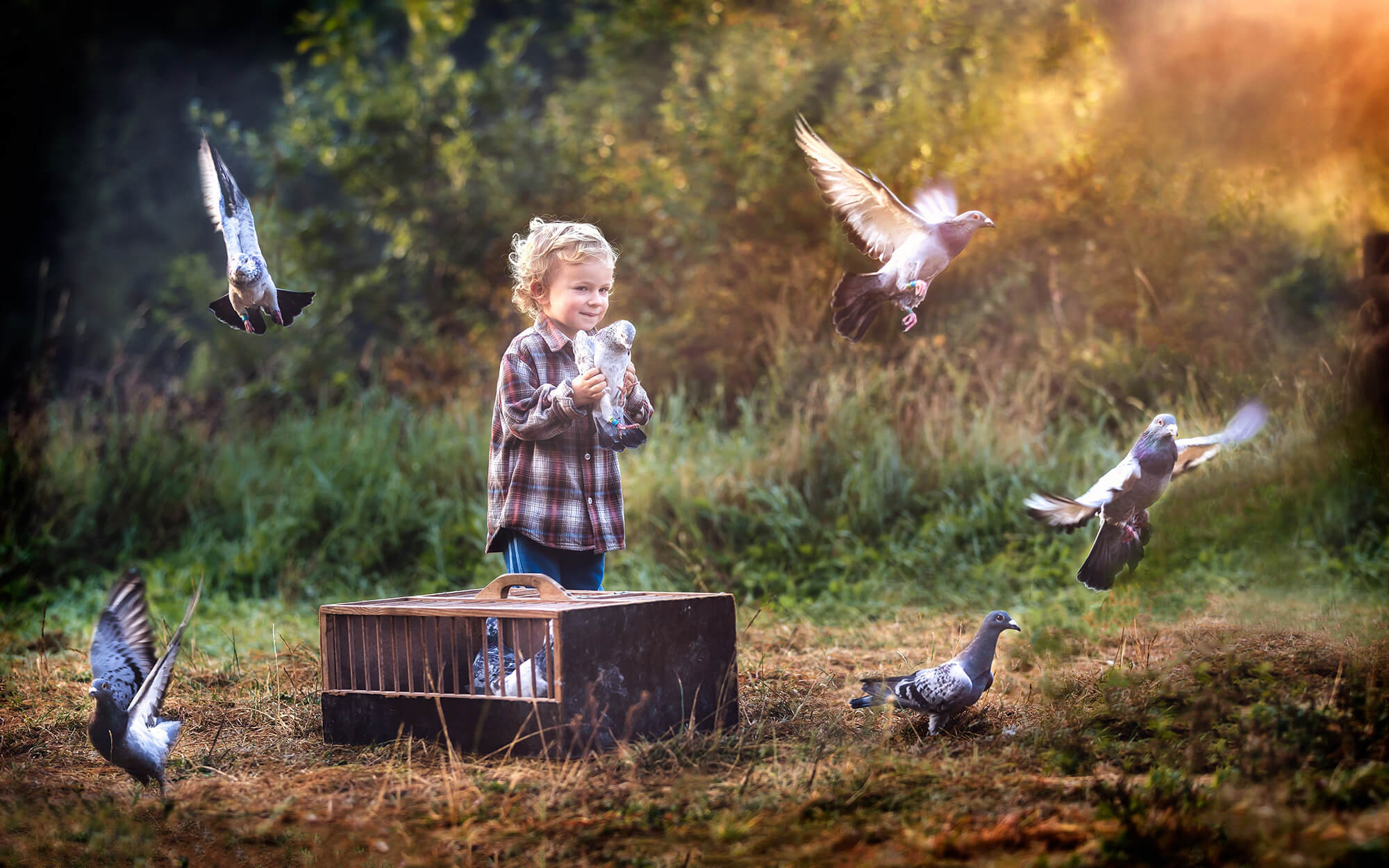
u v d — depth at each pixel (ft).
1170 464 13.65
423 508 33.53
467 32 59.26
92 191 58.75
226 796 13.57
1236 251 37.65
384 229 46.24
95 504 33.19
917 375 36.42
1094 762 13.32
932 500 31.04
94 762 15.53
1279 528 27.12
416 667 15.31
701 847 11.27
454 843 11.73
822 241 39.34
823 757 14.05
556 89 51.72
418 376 40.96
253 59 62.18
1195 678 16.39
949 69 42.24
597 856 11.21
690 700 15.44
